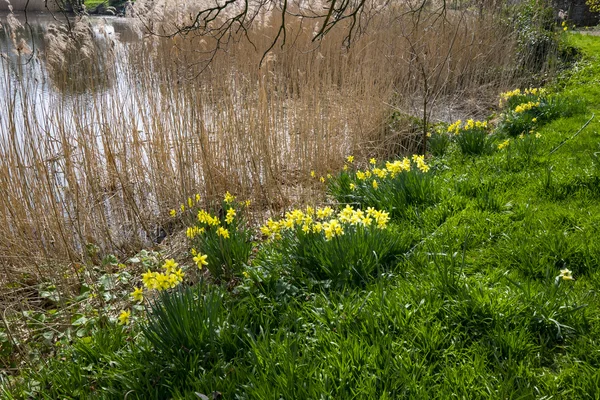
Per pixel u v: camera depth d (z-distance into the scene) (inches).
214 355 110.9
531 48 458.3
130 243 222.8
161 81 307.0
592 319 115.3
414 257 146.5
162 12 321.1
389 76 333.1
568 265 140.3
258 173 235.1
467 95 406.6
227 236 154.9
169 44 344.2
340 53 380.8
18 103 250.2
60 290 179.0
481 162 230.2
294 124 274.2
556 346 109.8
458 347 110.7
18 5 542.0
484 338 111.7
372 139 301.1
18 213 208.4
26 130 212.7
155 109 267.6
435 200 191.5
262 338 117.4
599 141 231.6
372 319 114.0
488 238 159.8
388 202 188.9
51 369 129.7
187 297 118.3
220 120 257.9
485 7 470.0
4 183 206.2
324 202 226.2
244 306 126.3
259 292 137.8
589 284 131.0
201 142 225.8
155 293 162.7
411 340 111.8
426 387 99.1
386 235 152.5
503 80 422.0
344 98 300.5
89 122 266.8
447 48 415.8
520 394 95.7
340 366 101.1
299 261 146.3
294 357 103.0
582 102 303.4
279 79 297.9
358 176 203.2
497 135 282.7
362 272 139.3
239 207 218.7
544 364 107.3
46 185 215.5
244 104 266.2
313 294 134.4
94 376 116.6
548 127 273.6
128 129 268.5
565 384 99.7
